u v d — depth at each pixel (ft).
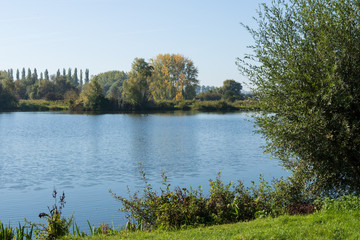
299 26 38.96
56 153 113.80
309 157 38.34
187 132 183.62
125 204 39.78
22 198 60.59
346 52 36.32
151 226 36.91
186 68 487.20
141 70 391.65
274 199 40.42
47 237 32.55
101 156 107.45
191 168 86.69
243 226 31.99
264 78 40.11
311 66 37.35
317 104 36.27
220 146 128.57
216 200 39.45
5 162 97.19
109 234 34.53
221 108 420.77
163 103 415.44
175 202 38.37
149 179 75.00
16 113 352.08
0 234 31.53
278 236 27.02
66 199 59.47
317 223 29.73
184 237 29.48
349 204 32.94
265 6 39.99
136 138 156.46
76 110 389.19
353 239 25.34
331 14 37.65
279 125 38.52
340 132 35.12
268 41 39.83
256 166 87.56
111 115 331.77
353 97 35.42
